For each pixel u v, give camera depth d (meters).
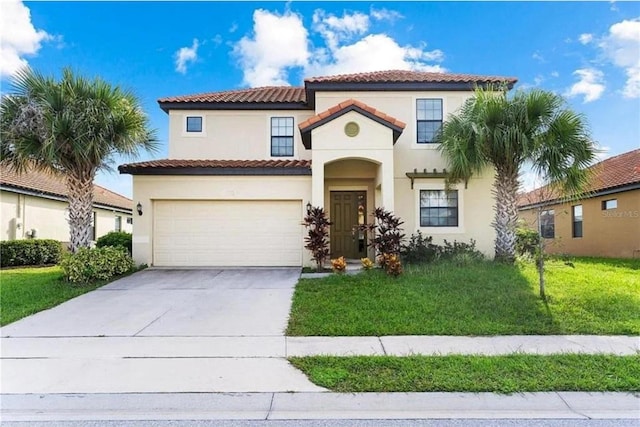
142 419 4.27
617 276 11.65
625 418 4.26
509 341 6.68
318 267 12.80
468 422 4.17
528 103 11.82
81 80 11.97
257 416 4.33
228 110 16.81
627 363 5.61
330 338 6.90
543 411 4.41
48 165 12.42
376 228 13.55
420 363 5.64
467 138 12.41
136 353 6.23
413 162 15.02
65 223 21.33
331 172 15.40
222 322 7.86
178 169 13.95
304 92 18.09
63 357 6.07
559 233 22.30
